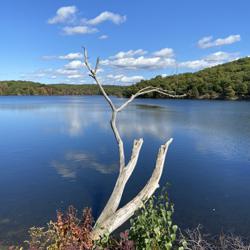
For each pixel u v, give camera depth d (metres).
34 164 19.75
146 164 19.53
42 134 33.06
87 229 8.00
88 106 91.56
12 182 15.96
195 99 131.12
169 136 31.42
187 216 11.68
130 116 54.97
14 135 32.41
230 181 16.25
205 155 22.52
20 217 11.58
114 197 9.39
